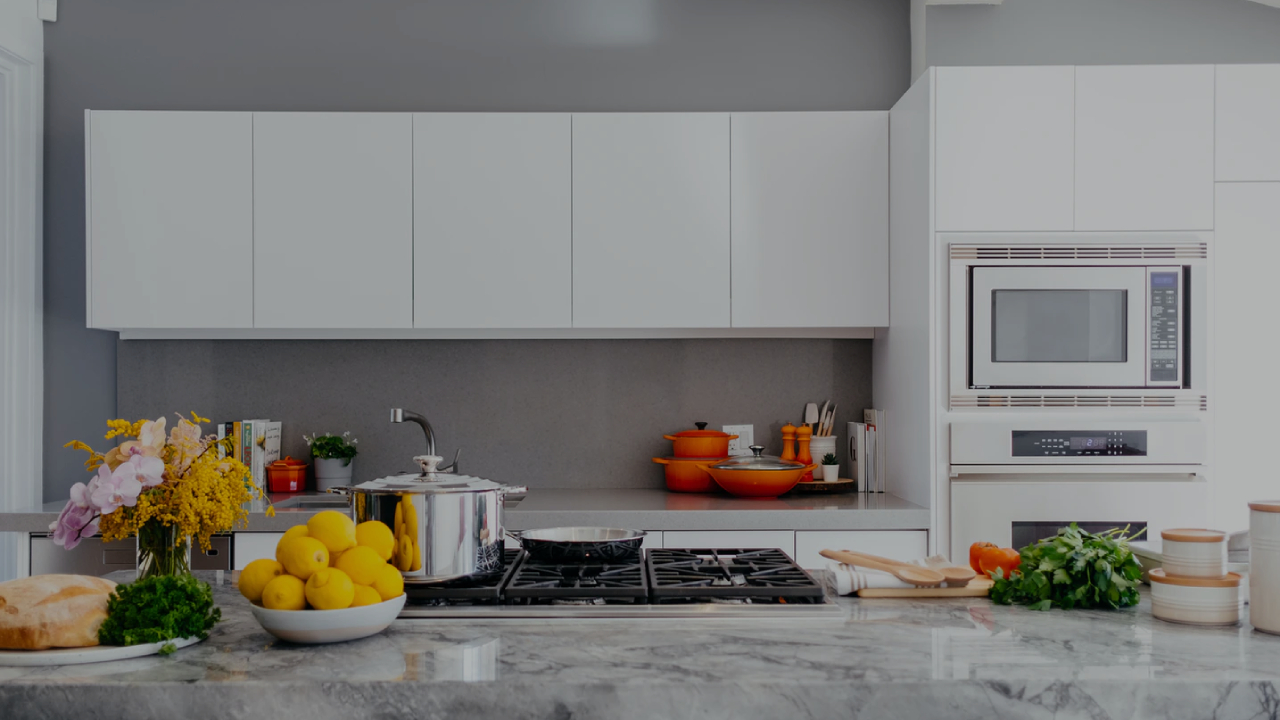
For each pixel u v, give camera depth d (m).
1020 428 2.92
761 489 3.20
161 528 1.54
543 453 3.62
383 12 3.65
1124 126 2.97
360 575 1.38
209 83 3.62
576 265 3.27
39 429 3.53
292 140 3.24
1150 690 1.17
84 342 3.57
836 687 1.17
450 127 3.26
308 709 1.17
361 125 3.25
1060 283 2.93
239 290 3.24
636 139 3.28
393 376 3.60
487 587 1.62
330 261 3.24
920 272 3.01
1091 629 1.44
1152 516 2.92
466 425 3.61
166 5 3.61
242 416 3.58
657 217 3.28
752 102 3.67
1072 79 2.96
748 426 3.63
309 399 3.58
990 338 2.94
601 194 3.27
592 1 3.67
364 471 3.59
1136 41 3.48
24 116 3.49
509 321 3.27
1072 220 2.96
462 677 1.19
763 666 1.24
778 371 3.64
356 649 1.34
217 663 1.27
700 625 1.48
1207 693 1.17
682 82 3.67
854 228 3.30
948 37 3.49
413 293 3.25
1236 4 3.47
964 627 1.46
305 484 3.56
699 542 2.92
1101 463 2.92
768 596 1.60
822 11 3.67
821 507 2.98
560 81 3.66
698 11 3.67
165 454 1.55
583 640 1.38
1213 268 2.96
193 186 3.23
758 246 3.29
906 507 2.97
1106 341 2.95
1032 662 1.26
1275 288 2.96
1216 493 2.94
